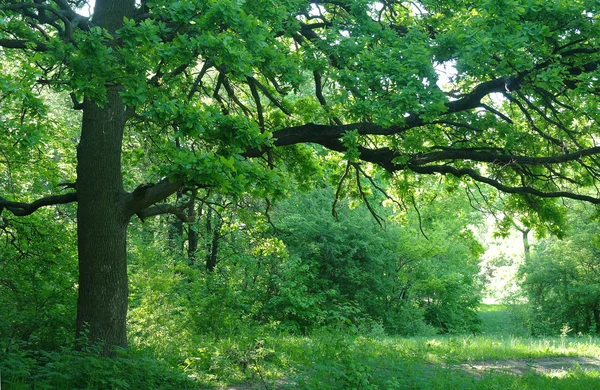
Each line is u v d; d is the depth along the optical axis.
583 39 11.09
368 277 30.30
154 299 15.59
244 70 9.22
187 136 10.07
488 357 16.61
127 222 11.44
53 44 9.11
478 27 10.91
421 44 11.43
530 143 14.28
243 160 9.84
